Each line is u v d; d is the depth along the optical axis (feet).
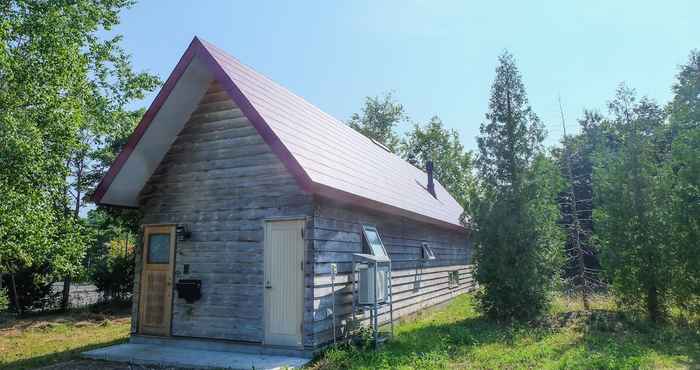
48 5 38.47
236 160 28.96
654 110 39.42
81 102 42.80
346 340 27.68
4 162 31.53
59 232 44.70
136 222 63.00
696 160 35.27
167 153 31.27
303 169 23.67
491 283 38.27
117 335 37.58
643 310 37.04
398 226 39.99
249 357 24.90
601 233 38.75
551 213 38.42
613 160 38.52
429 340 29.19
